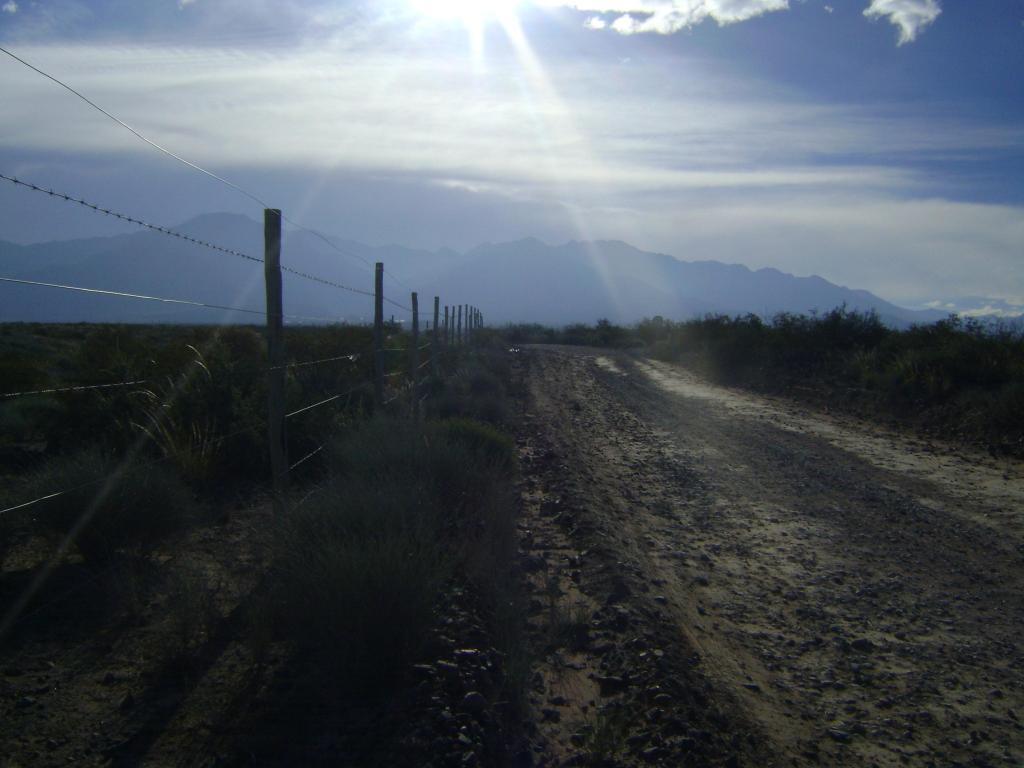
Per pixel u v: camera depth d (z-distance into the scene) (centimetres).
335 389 1332
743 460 1495
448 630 593
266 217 774
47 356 1917
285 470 793
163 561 709
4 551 649
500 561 768
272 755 439
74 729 450
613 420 2047
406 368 2067
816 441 1711
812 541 967
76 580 651
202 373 1073
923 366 2183
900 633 691
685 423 1984
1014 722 539
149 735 450
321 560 555
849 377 2559
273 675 527
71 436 952
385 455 910
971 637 685
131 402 973
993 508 1130
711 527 1033
